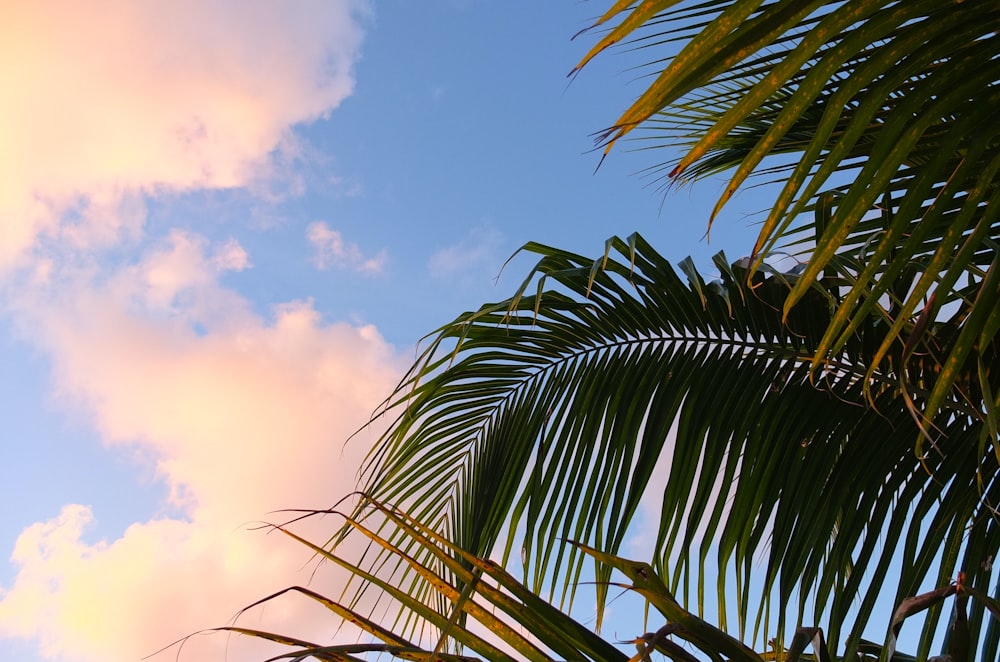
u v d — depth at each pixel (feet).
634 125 2.36
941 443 4.48
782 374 5.17
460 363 6.18
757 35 2.35
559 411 5.95
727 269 5.30
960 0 2.46
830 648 4.24
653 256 5.37
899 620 2.80
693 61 2.35
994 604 2.71
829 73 2.45
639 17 2.29
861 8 2.41
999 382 4.36
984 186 2.63
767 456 4.96
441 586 2.61
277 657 2.29
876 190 2.61
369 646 2.34
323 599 2.51
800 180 2.54
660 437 5.33
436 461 6.57
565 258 5.39
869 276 2.74
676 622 2.49
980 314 2.73
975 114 2.61
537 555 5.40
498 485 6.05
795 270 5.04
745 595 4.66
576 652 2.47
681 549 4.84
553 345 6.13
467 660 2.38
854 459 4.66
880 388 4.80
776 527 4.73
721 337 5.56
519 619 2.54
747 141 6.15
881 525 4.42
